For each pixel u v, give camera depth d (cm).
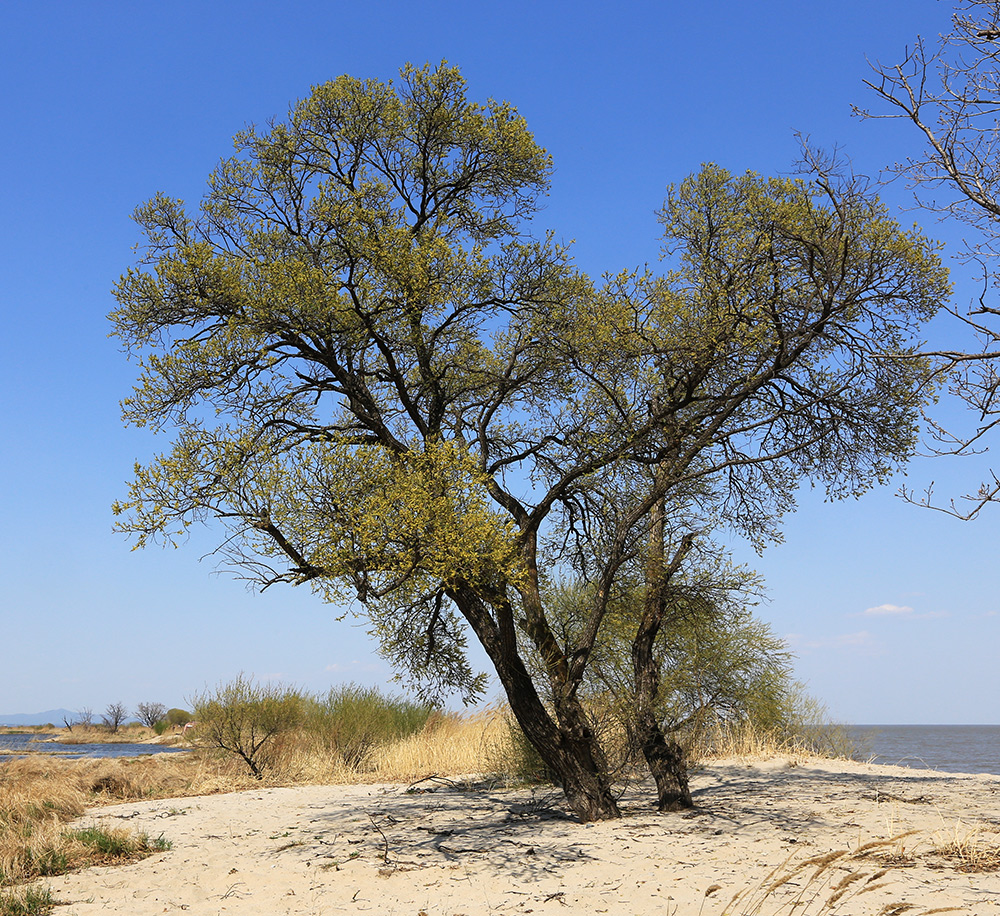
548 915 531
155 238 1062
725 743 1561
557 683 972
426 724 1889
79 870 767
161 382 927
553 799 1094
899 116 559
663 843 741
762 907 500
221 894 648
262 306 935
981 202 511
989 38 520
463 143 1102
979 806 890
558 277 1059
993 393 508
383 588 816
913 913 458
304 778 1638
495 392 1121
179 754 2172
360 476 791
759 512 1024
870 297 831
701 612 1088
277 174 1078
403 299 966
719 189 1098
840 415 918
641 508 933
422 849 791
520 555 988
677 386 955
